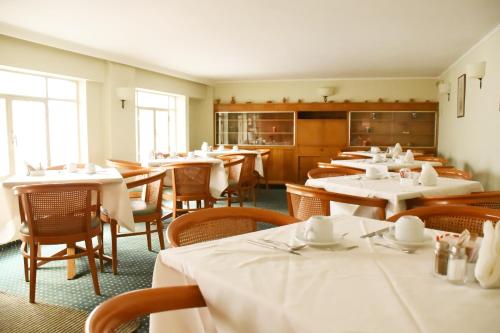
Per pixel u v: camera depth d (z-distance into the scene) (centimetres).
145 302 96
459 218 178
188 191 446
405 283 95
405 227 128
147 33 504
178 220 158
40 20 444
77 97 612
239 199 561
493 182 480
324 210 235
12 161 506
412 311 79
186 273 109
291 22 455
